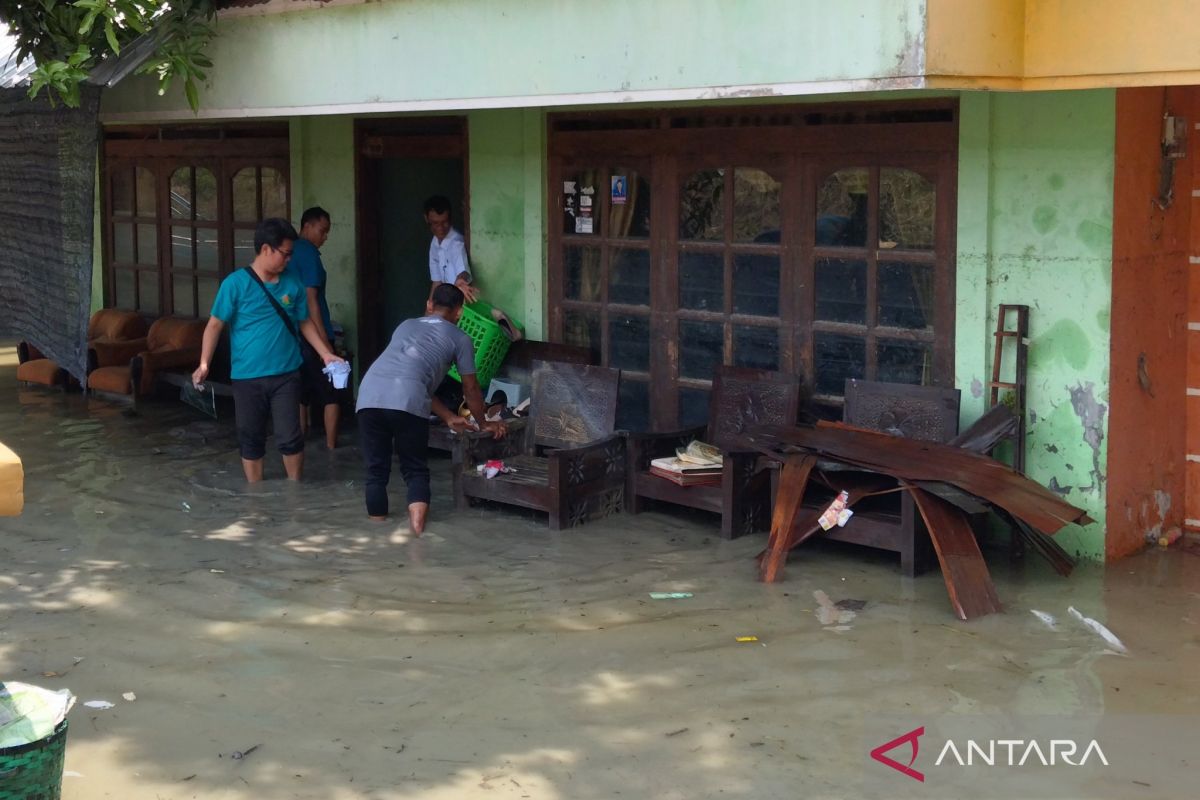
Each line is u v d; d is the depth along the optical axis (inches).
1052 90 256.8
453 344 315.3
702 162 338.6
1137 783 188.4
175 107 378.3
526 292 382.3
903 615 254.7
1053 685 221.9
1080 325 277.3
